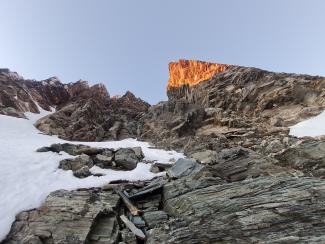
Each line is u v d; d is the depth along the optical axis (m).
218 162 20.62
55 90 50.97
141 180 20.03
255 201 13.09
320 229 10.69
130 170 22.34
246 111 36.00
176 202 15.59
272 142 23.16
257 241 10.77
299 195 12.70
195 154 23.81
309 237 10.35
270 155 20.25
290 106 33.19
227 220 12.27
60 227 13.47
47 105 45.94
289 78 36.81
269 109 34.34
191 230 12.23
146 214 15.36
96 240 13.23
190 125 34.59
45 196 16.19
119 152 24.66
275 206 12.31
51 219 14.02
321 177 16.30
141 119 43.06
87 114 39.34
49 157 22.03
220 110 35.78
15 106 37.78
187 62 56.00
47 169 19.92
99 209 14.79
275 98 34.66
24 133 30.06
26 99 41.66
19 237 13.27
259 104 35.41
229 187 15.07
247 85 40.03
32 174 18.67
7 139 26.12
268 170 17.64
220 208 13.39
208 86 44.16
